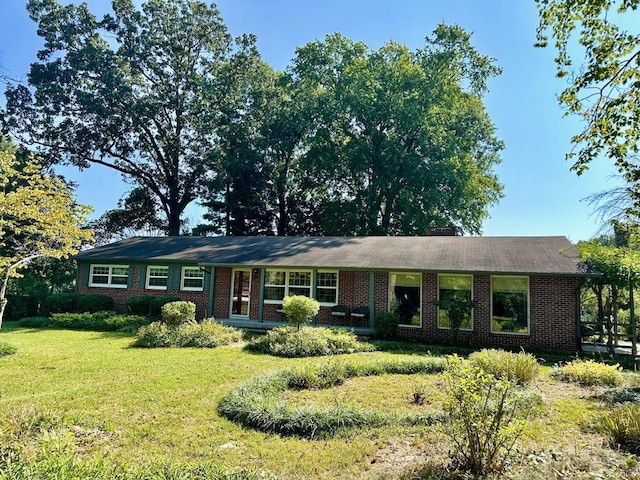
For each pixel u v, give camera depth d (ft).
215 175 103.71
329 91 102.22
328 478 13.69
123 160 100.42
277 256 57.21
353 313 51.29
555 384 26.78
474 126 100.89
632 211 24.14
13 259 38.68
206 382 25.31
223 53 105.70
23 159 89.15
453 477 13.09
